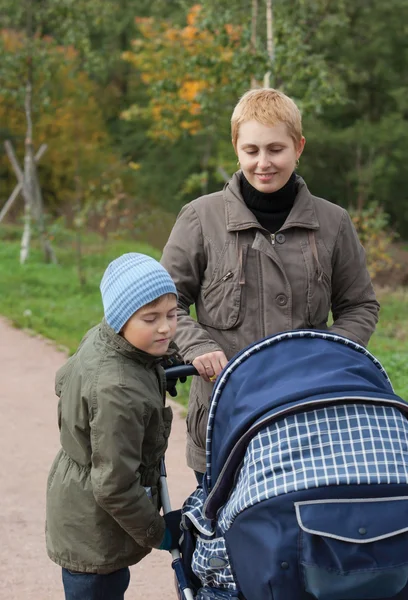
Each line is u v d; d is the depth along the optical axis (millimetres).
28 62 22578
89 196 24547
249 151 3715
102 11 22531
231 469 3146
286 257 3795
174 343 3660
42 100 23828
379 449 2965
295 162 3803
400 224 33781
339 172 32188
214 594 3316
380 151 31656
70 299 17391
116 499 3367
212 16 14273
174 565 3541
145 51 22234
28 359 11250
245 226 3779
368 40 31250
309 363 3242
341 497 2877
